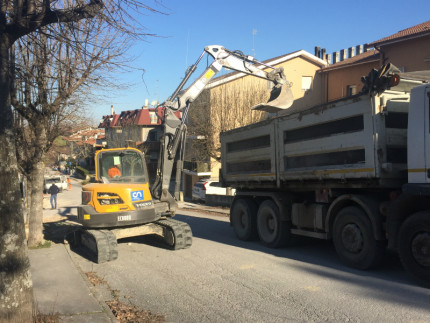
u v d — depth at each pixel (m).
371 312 4.90
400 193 6.36
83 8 4.42
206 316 5.03
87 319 4.67
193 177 29.66
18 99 8.83
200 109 23.95
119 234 9.06
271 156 9.21
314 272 6.92
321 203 8.06
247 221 10.32
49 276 6.75
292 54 30.45
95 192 8.88
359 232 6.90
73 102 8.69
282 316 4.92
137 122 47.66
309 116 7.90
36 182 9.74
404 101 6.68
